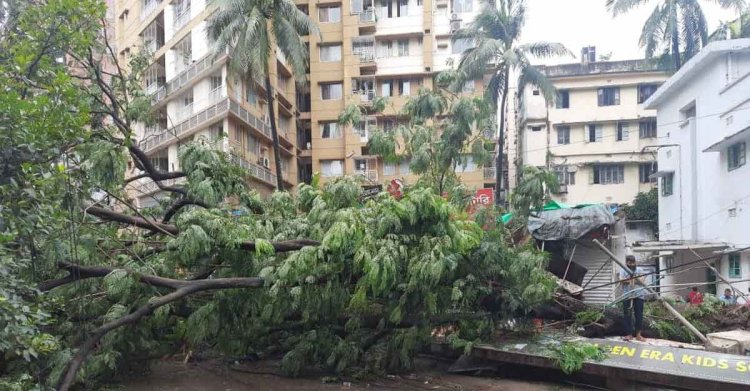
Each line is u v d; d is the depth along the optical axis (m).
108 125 7.49
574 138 27.66
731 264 15.87
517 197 9.43
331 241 5.85
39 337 3.57
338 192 7.07
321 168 27.39
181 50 22.84
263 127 23.53
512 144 32.34
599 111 27.30
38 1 5.23
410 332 6.94
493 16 18.45
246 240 6.41
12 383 4.14
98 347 6.38
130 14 26.78
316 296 6.29
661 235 21.25
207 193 7.00
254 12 14.82
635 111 26.84
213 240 6.30
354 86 26.81
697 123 18.20
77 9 5.03
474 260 7.14
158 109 9.95
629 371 6.05
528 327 7.77
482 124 9.94
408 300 6.62
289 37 15.57
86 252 5.85
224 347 7.27
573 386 6.83
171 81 23.00
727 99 16.23
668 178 20.56
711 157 17.25
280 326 7.41
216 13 16.64
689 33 20.77
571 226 11.78
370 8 26.78
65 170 4.27
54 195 4.35
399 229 6.30
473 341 7.43
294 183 27.22
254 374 7.44
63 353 5.23
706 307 9.22
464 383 7.05
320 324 7.23
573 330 8.05
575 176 27.42
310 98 28.08
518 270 7.12
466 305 7.34
